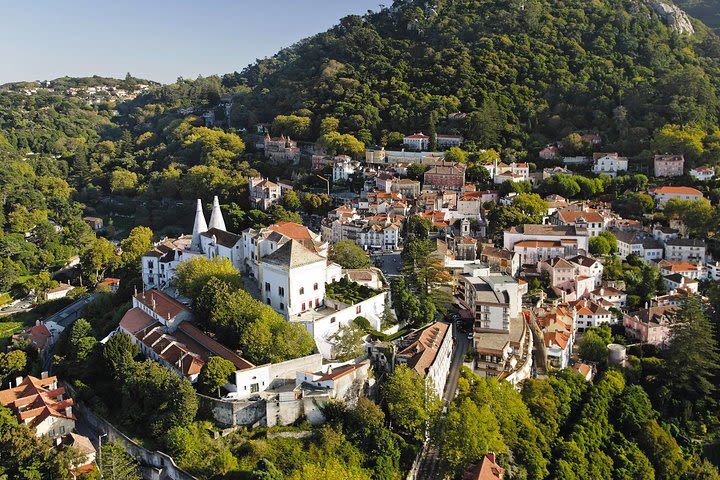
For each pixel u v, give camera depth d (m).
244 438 118.31
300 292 150.62
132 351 141.38
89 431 127.12
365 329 153.62
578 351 182.12
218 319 141.50
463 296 193.12
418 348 143.75
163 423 118.56
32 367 158.88
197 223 194.75
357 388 132.62
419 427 127.38
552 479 129.25
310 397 122.81
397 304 172.12
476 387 133.00
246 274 176.50
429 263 188.12
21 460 112.44
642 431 153.12
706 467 149.12
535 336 178.38
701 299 197.12
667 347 188.38
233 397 123.19
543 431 137.88
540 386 146.12
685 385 171.50
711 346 173.00
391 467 118.19
